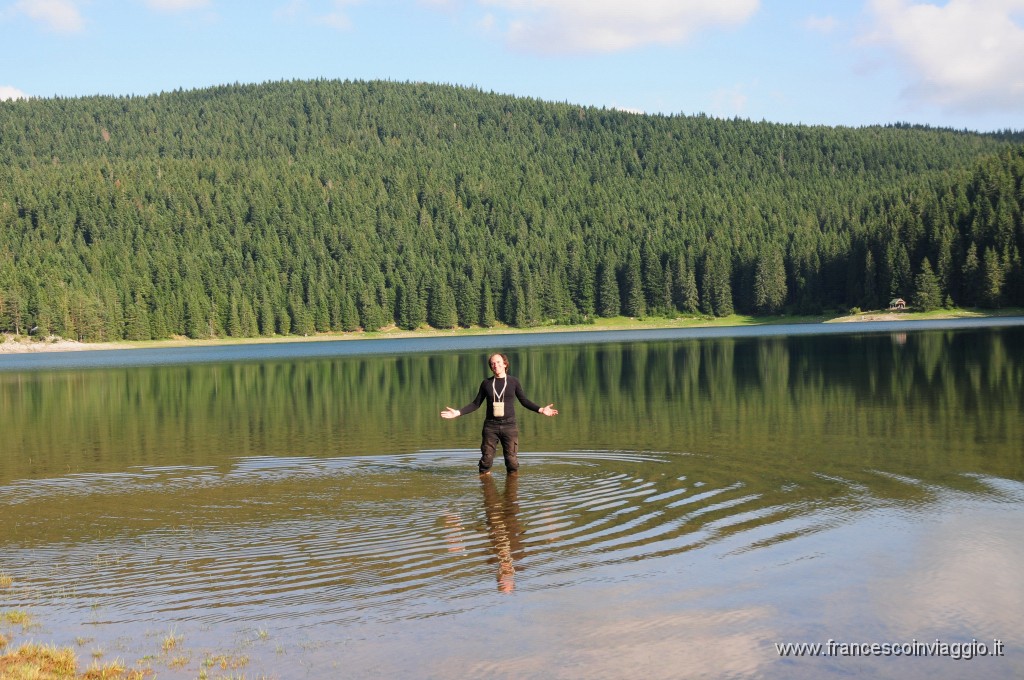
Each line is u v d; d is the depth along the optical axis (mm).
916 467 13773
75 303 141875
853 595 7992
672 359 49812
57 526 11055
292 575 8828
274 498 12461
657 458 15273
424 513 11312
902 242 141000
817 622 7410
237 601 8133
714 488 12500
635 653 6859
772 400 24875
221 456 16953
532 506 11594
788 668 6562
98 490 13469
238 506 11984
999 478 12734
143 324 150500
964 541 9500
